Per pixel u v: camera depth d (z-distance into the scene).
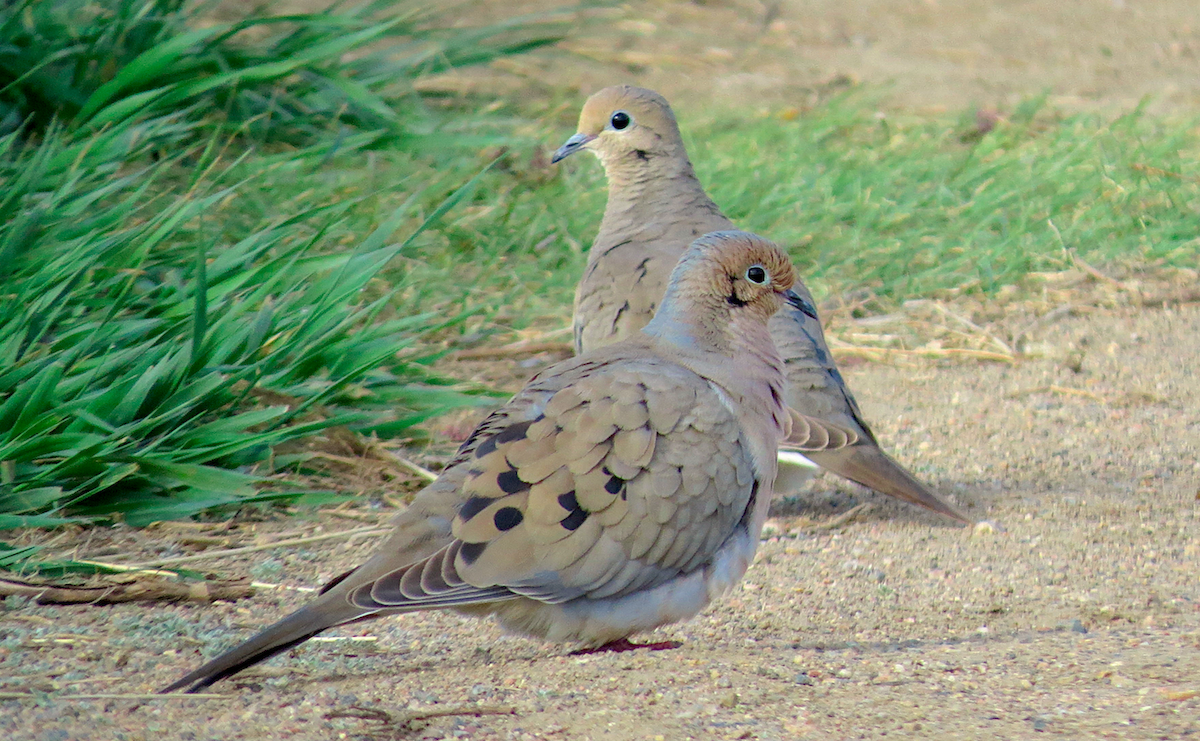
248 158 15.23
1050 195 17.17
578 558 7.30
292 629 6.68
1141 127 19.45
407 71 17.88
